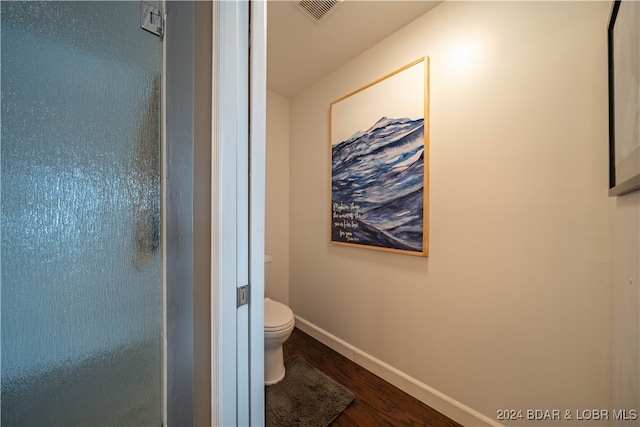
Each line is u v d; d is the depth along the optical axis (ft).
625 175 2.36
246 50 2.26
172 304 1.97
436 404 4.54
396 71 5.14
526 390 3.67
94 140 1.61
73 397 1.56
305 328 7.49
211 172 2.09
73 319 1.55
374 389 5.08
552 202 3.48
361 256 5.96
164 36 1.94
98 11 1.64
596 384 3.15
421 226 4.75
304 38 5.46
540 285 3.57
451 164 4.42
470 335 4.20
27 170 1.39
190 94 2.07
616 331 2.78
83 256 1.57
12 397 1.37
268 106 7.71
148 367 1.86
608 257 3.08
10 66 1.34
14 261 1.35
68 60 1.52
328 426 4.19
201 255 2.12
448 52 4.45
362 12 4.75
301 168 7.74
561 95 3.41
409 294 5.02
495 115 3.94
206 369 2.11
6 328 1.34
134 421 1.80
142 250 1.83
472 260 4.18
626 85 2.37
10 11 1.35
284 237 8.12
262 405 2.37
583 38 3.26
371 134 5.63
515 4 3.77
